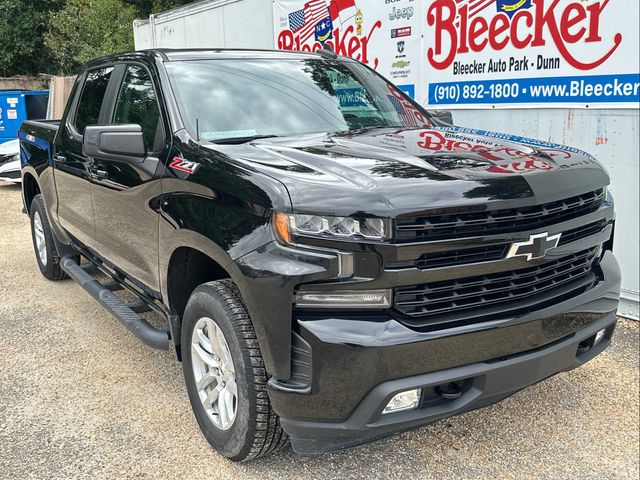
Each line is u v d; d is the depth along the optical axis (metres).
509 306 2.71
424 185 2.54
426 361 2.51
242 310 2.80
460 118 6.25
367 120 3.95
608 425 3.45
